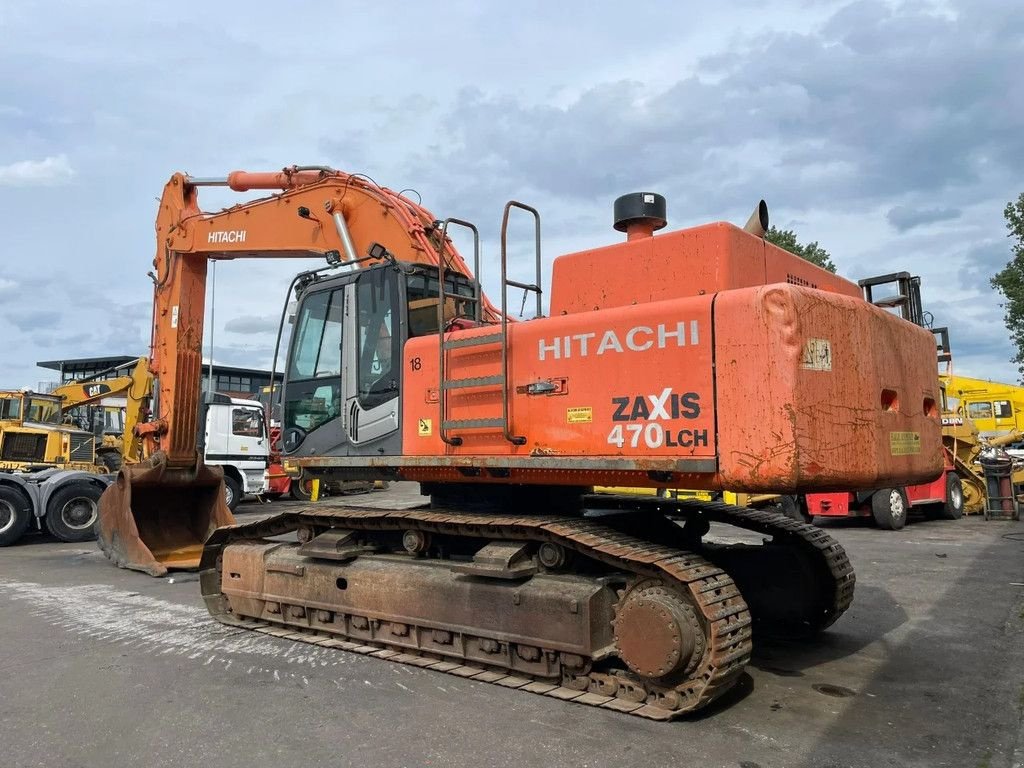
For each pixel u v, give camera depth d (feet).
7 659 18.26
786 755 12.40
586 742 12.94
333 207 26.58
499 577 16.24
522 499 18.49
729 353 13.75
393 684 16.15
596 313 15.57
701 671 13.82
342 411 19.74
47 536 44.91
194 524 33.99
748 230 17.51
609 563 15.43
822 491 14.52
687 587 14.30
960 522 47.06
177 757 12.47
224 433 56.34
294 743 13.00
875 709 14.51
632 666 14.35
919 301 20.26
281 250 28.35
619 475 15.14
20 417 49.65
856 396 14.33
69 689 15.96
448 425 17.03
